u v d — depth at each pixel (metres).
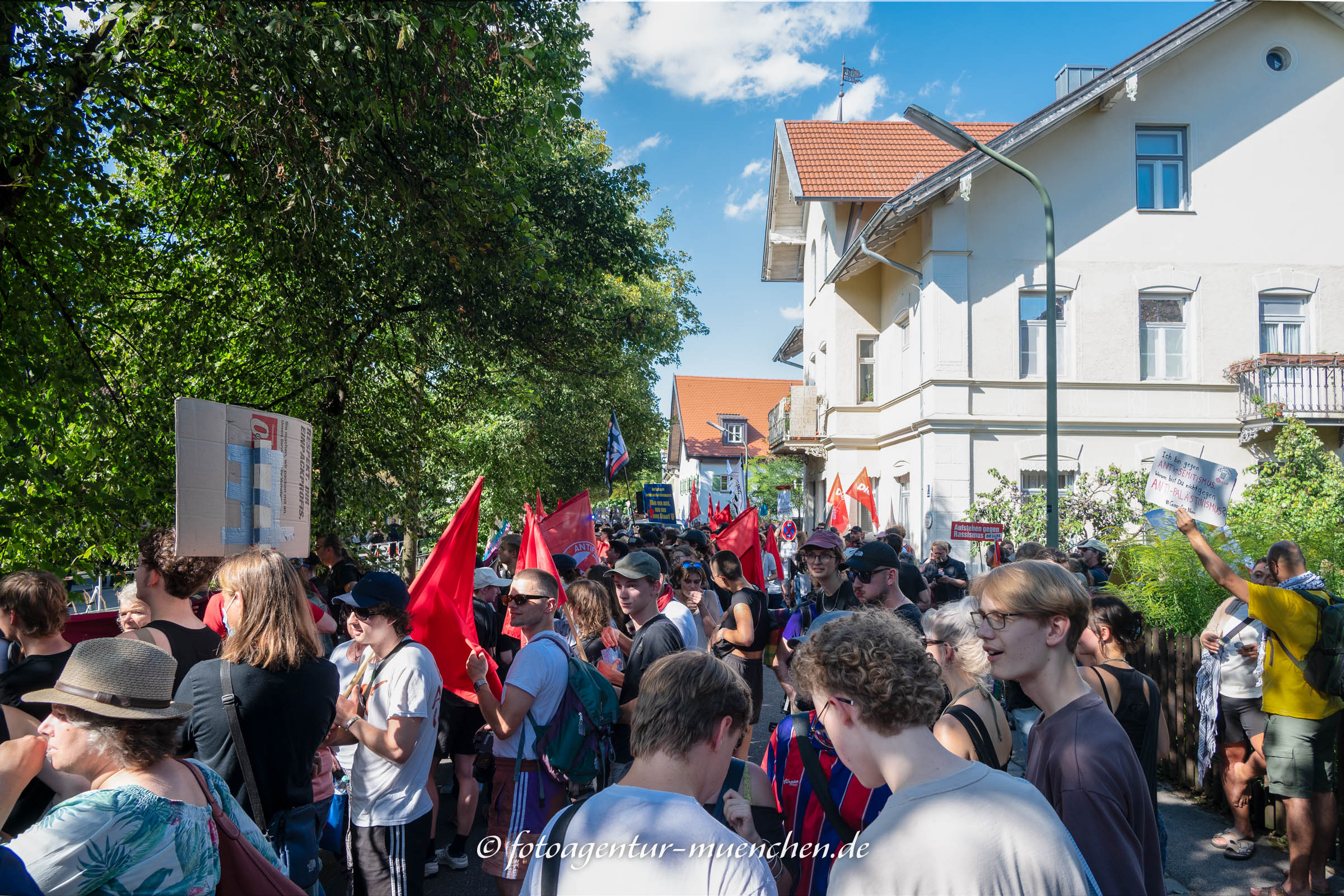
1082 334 18.38
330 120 7.87
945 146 24.31
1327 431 17.61
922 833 1.66
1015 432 18.30
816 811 2.65
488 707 4.09
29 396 6.58
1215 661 5.55
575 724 4.02
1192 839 5.61
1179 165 18.75
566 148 15.48
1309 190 18.62
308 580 5.59
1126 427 18.30
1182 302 18.69
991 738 2.74
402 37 6.75
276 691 2.98
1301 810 4.57
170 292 9.27
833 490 20.47
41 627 3.45
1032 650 2.31
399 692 3.62
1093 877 1.80
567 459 25.77
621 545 9.63
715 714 2.02
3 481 6.36
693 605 7.55
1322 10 18.41
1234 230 18.55
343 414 11.45
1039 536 14.89
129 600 4.34
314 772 3.38
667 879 1.78
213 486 4.39
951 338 18.30
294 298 10.07
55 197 7.18
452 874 5.31
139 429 7.82
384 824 3.70
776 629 6.41
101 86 6.52
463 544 5.00
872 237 19.23
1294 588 4.73
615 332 15.74
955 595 11.42
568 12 9.99
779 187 29.72
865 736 1.87
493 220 10.06
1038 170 18.47
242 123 7.47
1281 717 4.65
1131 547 8.12
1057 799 2.16
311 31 6.71
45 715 3.26
